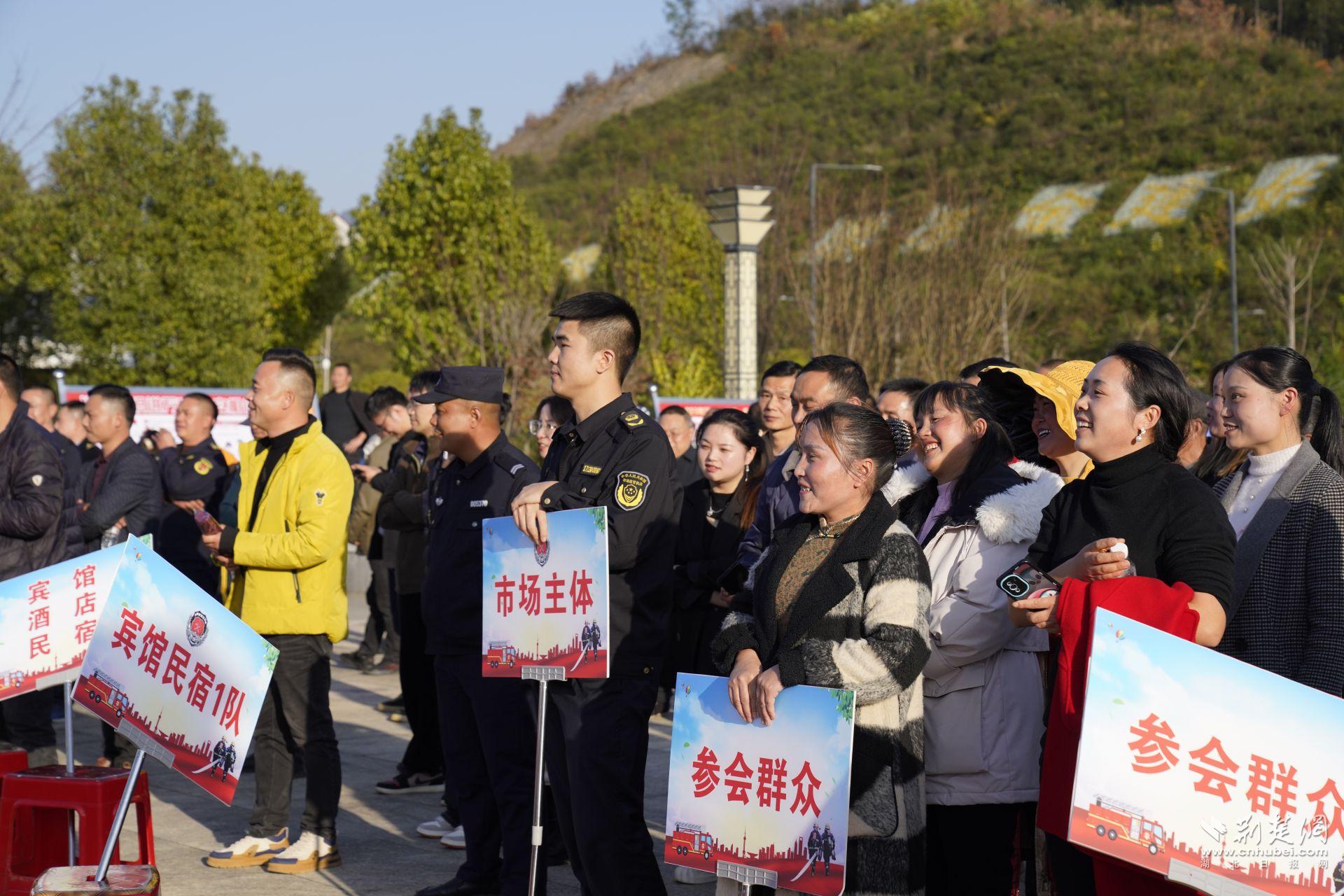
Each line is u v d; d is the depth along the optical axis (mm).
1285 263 29672
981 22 66000
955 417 3645
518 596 3678
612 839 3770
